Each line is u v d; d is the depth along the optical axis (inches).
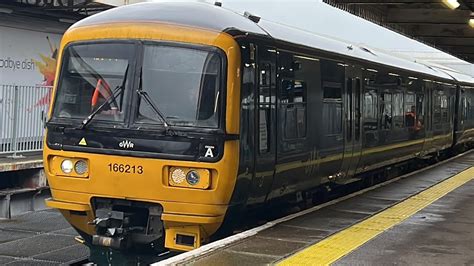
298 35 366.3
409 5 793.6
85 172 286.7
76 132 286.0
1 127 470.3
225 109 274.1
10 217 434.3
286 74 333.4
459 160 729.6
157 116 277.3
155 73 282.4
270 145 311.3
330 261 244.5
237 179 279.1
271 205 338.6
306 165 360.5
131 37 287.1
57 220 431.2
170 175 274.1
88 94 290.2
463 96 922.1
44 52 597.3
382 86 514.0
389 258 251.3
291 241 276.8
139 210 288.4
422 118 661.3
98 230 288.8
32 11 560.1
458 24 877.8
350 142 433.1
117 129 279.4
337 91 409.1
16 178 463.8
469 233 301.7
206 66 277.3
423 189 458.0
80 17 610.9
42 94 511.2
